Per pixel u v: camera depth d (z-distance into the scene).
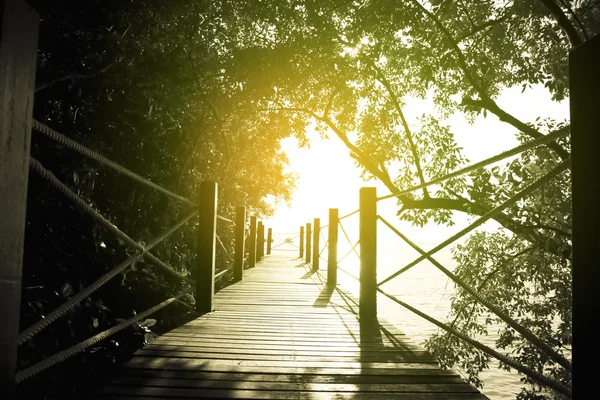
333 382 2.85
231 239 11.77
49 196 3.91
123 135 5.37
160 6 5.20
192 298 5.48
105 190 5.52
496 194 7.05
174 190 6.63
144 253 3.37
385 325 4.68
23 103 1.57
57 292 3.84
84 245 4.37
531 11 7.49
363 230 5.03
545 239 6.47
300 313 5.43
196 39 6.55
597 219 1.40
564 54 7.97
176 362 3.24
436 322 3.55
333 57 9.71
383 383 2.84
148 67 5.30
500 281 9.37
